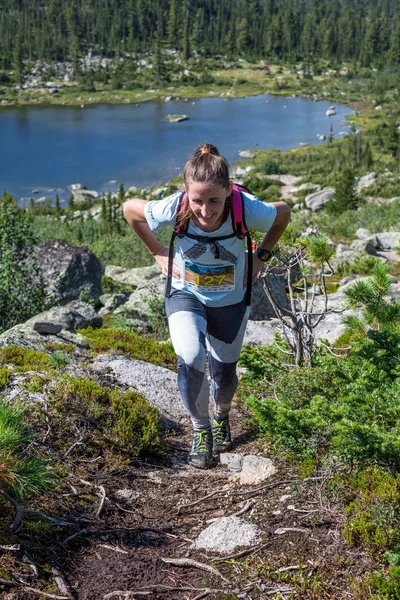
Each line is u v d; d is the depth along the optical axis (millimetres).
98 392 4930
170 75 176375
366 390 3973
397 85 150250
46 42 189375
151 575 3100
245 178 81375
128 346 7324
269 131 113625
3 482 3262
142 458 4496
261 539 3289
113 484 3998
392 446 3354
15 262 13477
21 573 2969
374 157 94688
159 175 82875
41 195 74938
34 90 163625
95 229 36188
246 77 177375
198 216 3633
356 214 35875
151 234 4027
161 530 3529
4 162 89938
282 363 5266
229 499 3807
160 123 120625
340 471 3662
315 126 119750
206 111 135375
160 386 5785
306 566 3027
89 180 80938
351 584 2867
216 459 4512
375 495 3318
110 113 135000
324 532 3240
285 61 194625
